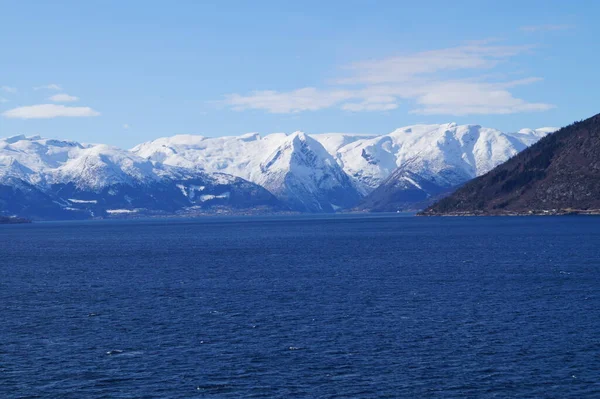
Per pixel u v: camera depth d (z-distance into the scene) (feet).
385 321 287.69
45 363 232.12
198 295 370.12
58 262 613.93
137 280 449.48
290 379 212.43
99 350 247.70
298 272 475.72
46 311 327.47
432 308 314.55
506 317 290.15
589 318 284.41
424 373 215.92
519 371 216.13
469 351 238.07
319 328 276.82
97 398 199.11
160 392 203.21
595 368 217.36
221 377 215.10
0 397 200.54
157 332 275.18
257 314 308.60
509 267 472.03
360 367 222.89
